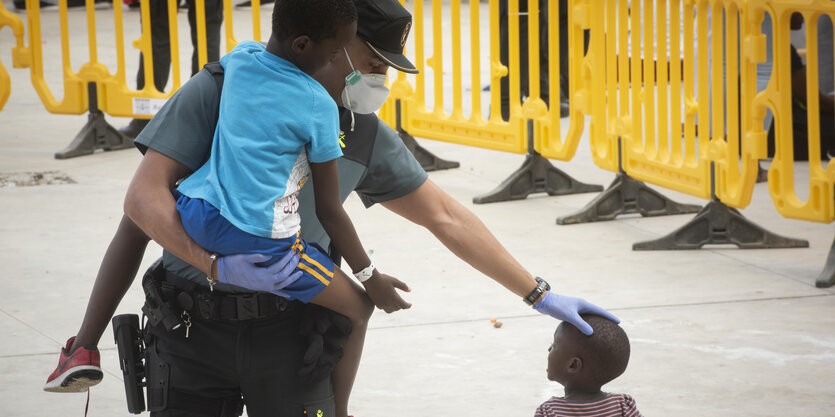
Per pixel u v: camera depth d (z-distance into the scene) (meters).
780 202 7.73
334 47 3.22
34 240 8.71
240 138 3.15
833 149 11.62
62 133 13.98
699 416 5.14
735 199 8.11
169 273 3.55
